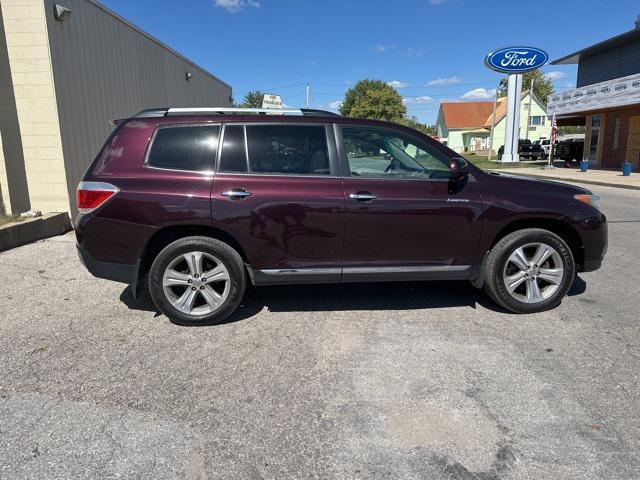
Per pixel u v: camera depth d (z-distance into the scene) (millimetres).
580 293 5105
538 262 4441
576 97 25328
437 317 4457
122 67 10906
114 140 4215
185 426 2830
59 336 4059
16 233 7363
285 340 3982
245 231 4105
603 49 24750
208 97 19734
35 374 3420
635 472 2439
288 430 2797
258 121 4254
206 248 4141
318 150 4258
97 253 4137
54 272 5953
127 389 3227
